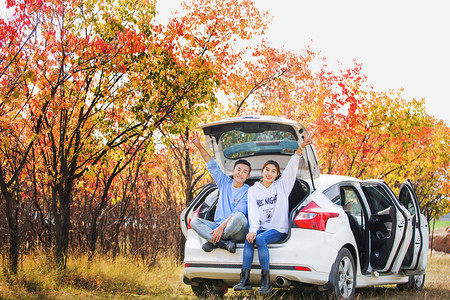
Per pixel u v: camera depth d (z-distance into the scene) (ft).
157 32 33.86
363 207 24.98
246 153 24.93
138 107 33.06
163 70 33.68
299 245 20.77
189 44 40.11
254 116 23.68
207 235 21.95
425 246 29.22
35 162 31.27
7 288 24.20
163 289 28.12
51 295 23.85
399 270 27.12
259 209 22.17
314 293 22.45
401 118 56.34
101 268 30.30
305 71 51.62
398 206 26.12
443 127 65.36
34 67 28.09
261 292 20.44
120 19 32.48
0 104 27.14
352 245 22.72
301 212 21.24
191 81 34.14
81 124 32.89
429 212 71.87
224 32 41.34
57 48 28.76
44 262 28.48
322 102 54.34
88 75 31.63
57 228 30.99
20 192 32.53
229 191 23.73
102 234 36.63
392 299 25.58
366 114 56.70
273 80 51.11
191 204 24.80
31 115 29.22
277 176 22.76
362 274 23.76
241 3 41.86
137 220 40.27
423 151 62.28
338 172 57.52
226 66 44.34
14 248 27.43
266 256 20.75
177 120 34.01
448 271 46.85
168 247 46.21
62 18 29.99
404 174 63.16
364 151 56.95
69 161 31.71
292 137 23.18
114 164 38.50
